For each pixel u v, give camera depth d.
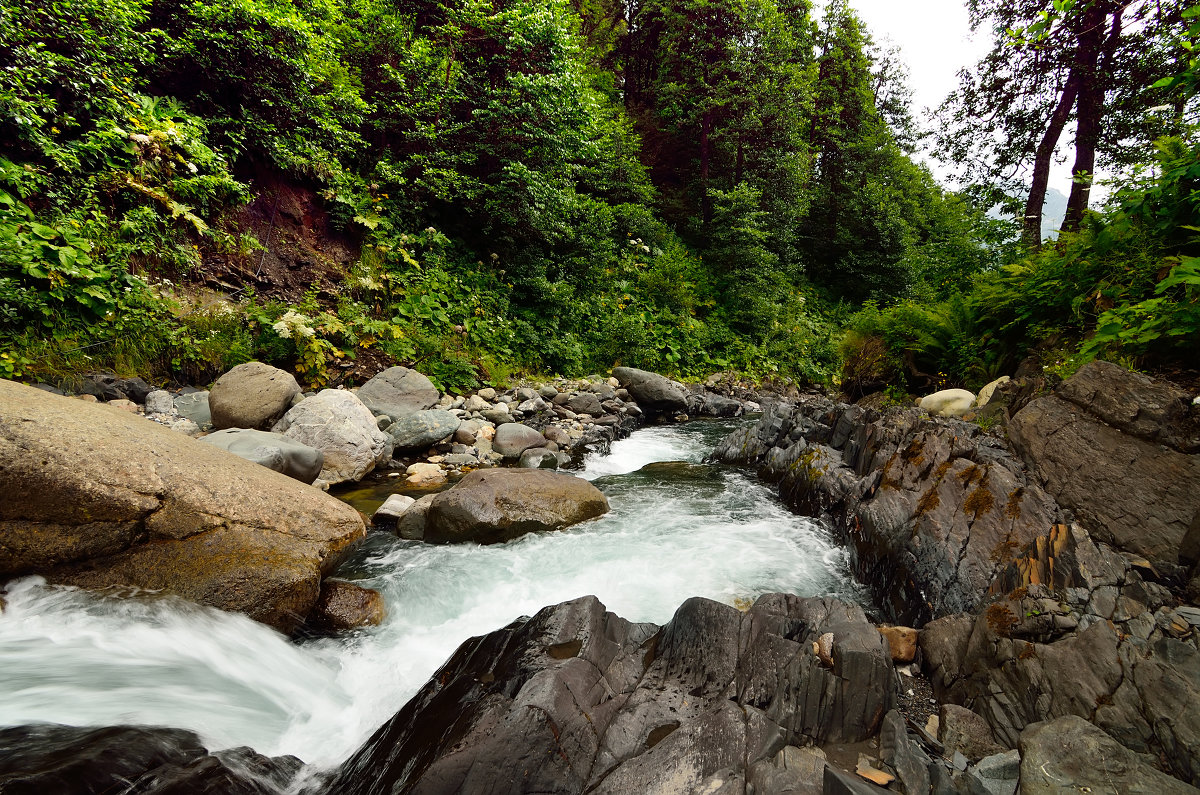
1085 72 8.76
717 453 7.89
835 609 2.95
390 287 9.83
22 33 6.19
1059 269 5.64
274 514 3.67
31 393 3.50
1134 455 3.36
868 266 21.83
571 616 2.83
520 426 7.62
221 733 2.44
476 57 11.34
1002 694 2.44
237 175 8.66
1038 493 3.50
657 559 4.41
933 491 4.01
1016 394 4.93
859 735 2.33
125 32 7.05
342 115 10.07
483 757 2.03
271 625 3.22
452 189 11.22
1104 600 2.60
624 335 13.29
